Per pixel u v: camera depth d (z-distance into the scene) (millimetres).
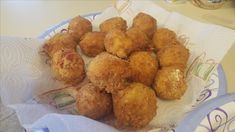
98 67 156
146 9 218
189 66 179
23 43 176
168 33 190
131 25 212
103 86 156
